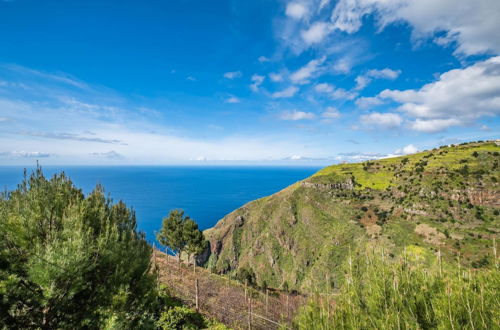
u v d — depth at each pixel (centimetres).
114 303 719
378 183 14588
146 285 874
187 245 3158
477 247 7069
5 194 820
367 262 590
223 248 16875
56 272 640
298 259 12525
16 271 679
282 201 16738
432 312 497
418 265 555
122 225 953
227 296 2234
